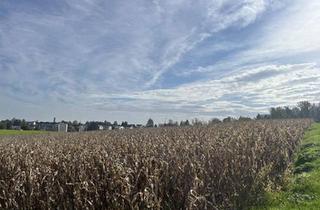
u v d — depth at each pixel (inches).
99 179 407.2
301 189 465.1
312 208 385.4
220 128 1262.3
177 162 428.8
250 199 444.1
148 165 410.3
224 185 452.1
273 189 476.4
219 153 492.4
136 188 387.9
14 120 4820.4
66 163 449.1
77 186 389.1
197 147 555.2
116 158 453.1
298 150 894.4
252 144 658.8
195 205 377.1
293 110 4680.1
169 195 414.6
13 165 486.6
